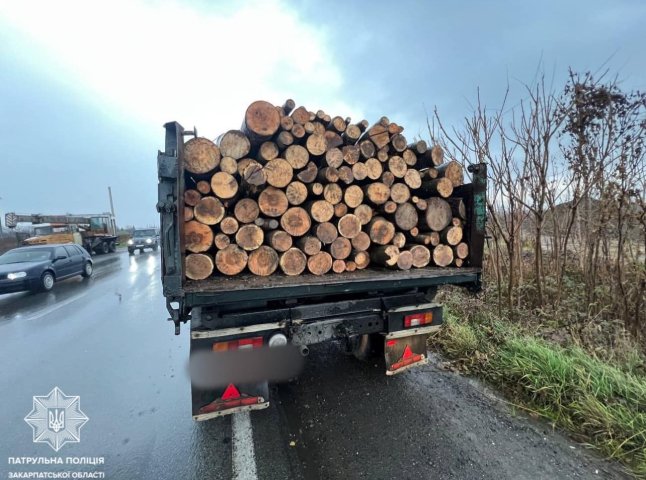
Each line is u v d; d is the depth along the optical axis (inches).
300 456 72.6
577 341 112.9
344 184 96.0
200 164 78.7
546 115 136.2
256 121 84.0
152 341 151.2
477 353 115.2
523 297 163.9
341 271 95.0
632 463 68.5
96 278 344.5
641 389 82.1
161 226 67.1
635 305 124.1
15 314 204.5
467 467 68.1
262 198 86.3
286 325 80.7
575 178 140.6
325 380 105.5
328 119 98.2
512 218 144.1
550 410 86.1
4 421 89.5
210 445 77.1
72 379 113.2
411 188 104.9
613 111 122.3
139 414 91.2
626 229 128.0
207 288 70.4
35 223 559.2
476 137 152.6
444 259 106.0
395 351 95.3
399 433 79.3
